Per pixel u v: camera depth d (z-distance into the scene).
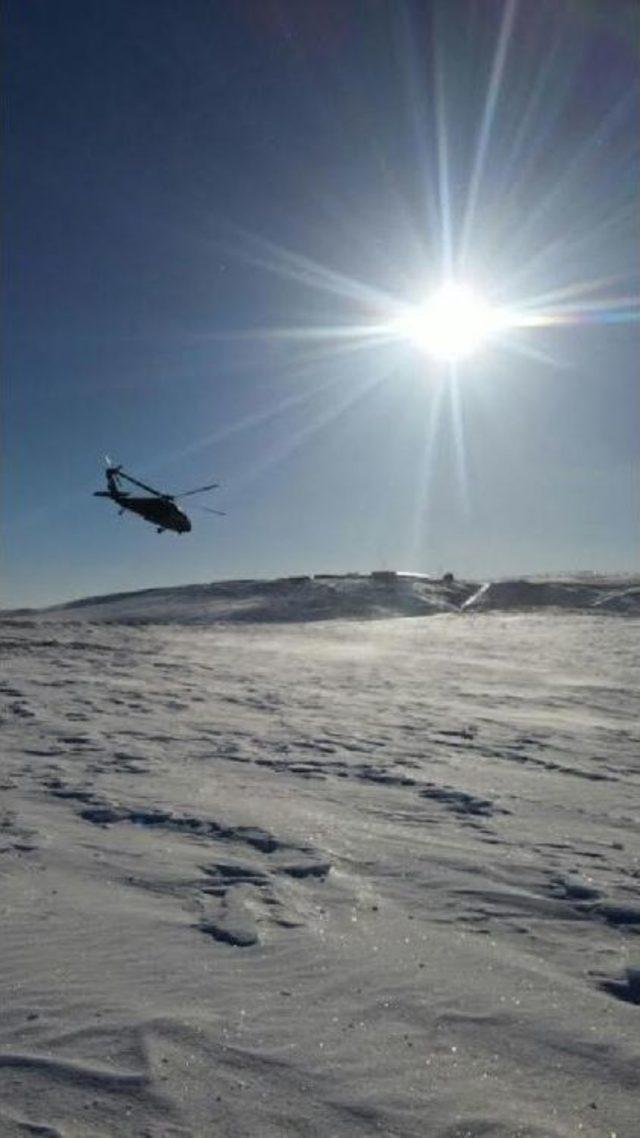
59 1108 2.57
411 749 10.02
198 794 7.25
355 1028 3.14
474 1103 2.64
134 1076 2.76
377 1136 2.46
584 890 4.90
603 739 11.31
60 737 9.95
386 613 58.62
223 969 3.68
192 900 4.62
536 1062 2.90
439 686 18.22
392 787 7.84
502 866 5.40
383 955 3.88
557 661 25.02
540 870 5.32
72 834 5.88
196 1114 2.55
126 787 7.42
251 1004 3.33
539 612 52.94
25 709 12.07
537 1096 2.69
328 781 8.02
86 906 4.46
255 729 11.20
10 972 3.61
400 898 4.75
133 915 4.34
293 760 9.05
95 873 5.05
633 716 14.00
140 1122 2.51
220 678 18.28
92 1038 3.02
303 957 3.84
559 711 14.48
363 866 5.36
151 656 23.05
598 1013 3.30
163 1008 3.27
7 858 5.28
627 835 6.29
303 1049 2.97
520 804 7.26
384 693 16.45
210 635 35.88
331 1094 2.68
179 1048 2.95
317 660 24.55
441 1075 2.81
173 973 3.62
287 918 4.36
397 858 5.54
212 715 12.41
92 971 3.63
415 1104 2.63
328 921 4.35
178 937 4.05
